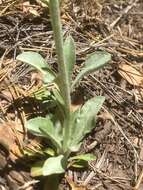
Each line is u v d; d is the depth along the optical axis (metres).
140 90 0.25
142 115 0.24
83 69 0.21
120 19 0.28
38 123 0.21
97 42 0.26
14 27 0.25
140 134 0.23
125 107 0.24
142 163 0.22
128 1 0.29
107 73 0.25
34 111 0.23
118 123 0.23
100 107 0.21
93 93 0.24
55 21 0.18
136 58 0.26
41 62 0.21
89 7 0.28
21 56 0.21
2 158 0.21
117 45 0.26
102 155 0.22
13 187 0.20
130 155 0.22
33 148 0.21
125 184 0.21
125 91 0.24
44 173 0.19
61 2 0.27
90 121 0.21
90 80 0.24
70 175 0.21
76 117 0.21
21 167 0.21
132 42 0.27
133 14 0.28
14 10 0.26
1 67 0.24
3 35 0.25
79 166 0.21
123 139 0.23
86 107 0.21
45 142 0.22
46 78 0.21
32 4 0.27
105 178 0.21
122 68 0.25
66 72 0.19
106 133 0.23
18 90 0.23
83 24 0.27
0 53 0.25
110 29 0.27
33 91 0.23
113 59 0.26
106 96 0.24
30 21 0.26
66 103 0.20
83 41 0.26
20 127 0.22
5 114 0.22
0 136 0.21
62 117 0.21
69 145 0.21
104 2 0.28
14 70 0.24
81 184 0.21
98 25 0.27
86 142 0.22
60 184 0.21
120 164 0.22
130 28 0.28
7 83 0.23
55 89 0.21
